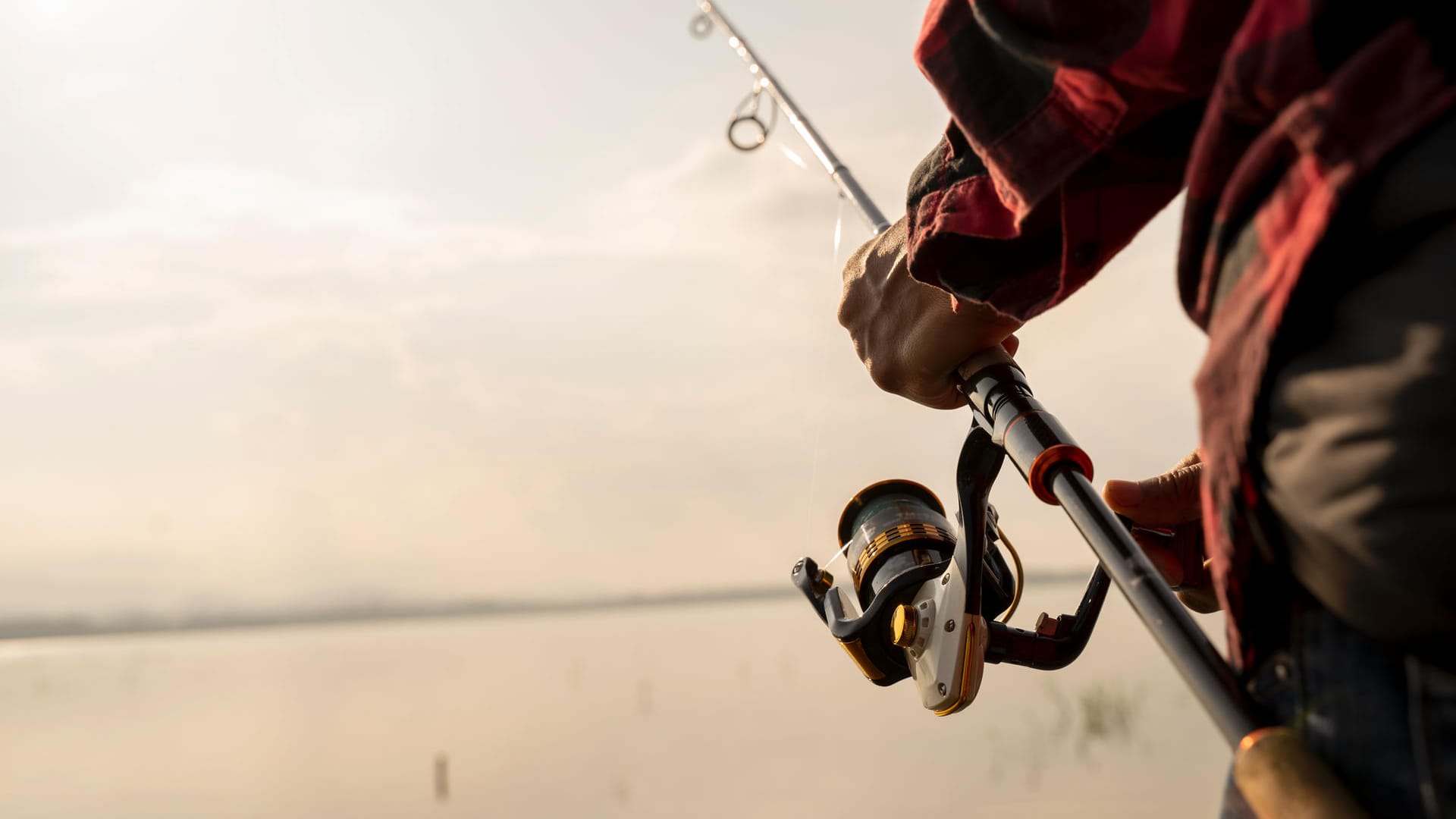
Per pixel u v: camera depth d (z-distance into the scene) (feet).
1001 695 49.65
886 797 33.37
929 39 2.94
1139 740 37.91
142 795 50.11
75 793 51.34
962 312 3.64
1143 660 57.11
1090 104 2.57
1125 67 2.46
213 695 102.47
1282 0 1.97
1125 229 2.81
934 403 4.10
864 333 4.13
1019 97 2.71
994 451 4.00
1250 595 2.10
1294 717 2.04
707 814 35.29
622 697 78.07
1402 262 1.73
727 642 141.49
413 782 48.55
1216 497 2.09
